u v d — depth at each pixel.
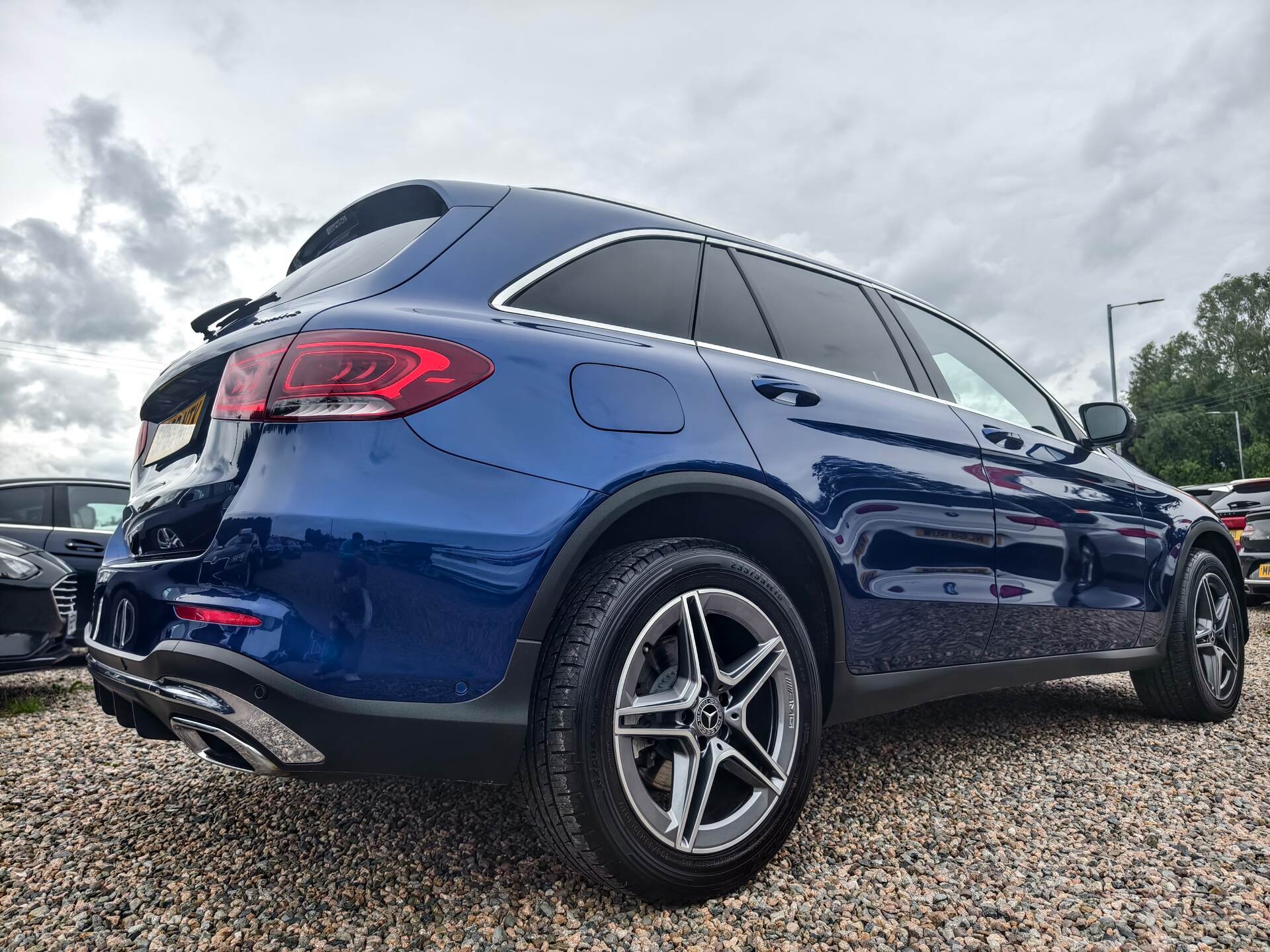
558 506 1.57
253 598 1.42
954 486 2.38
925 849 1.98
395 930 1.59
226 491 1.51
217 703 1.44
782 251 2.48
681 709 1.65
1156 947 1.55
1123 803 2.32
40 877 1.89
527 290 1.81
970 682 2.45
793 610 1.89
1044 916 1.66
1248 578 7.46
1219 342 80.69
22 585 4.17
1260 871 1.88
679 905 1.68
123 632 1.64
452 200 1.93
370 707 1.42
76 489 6.49
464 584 1.48
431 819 2.18
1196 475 68.44
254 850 2.02
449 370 1.55
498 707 1.50
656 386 1.81
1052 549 2.72
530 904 1.68
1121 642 3.07
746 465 1.85
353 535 1.43
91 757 2.98
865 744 2.92
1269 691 4.02
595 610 1.60
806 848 1.98
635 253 2.06
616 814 1.54
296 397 1.49
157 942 1.58
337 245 2.25
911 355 2.65
